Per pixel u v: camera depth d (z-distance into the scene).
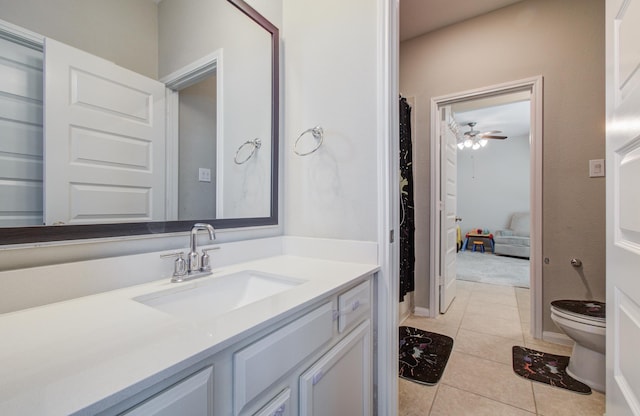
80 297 0.78
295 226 1.47
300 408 0.74
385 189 1.20
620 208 0.97
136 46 0.99
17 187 0.73
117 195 0.93
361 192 1.26
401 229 2.40
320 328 0.81
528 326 2.38
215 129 1.23
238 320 0.61
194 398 0.49
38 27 0.77
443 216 2.70
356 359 1.02
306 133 1.43
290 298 0.76
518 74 2.23
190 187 1.14
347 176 1.30
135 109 0.98
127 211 0.95
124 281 0.88
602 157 1.95
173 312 0.88
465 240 6.69
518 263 5.09
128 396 0.39
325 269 1.13
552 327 2.10
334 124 1.34
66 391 0.38
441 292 2.69
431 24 2.52
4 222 0.70
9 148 0.72
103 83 0.90
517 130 5.67
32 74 0.76
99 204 0.88
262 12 1.42
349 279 0.97
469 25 2.45
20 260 0.72
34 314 0.66
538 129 2.14
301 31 1.45
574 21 2.05
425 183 2.66
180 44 1.11
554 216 2.09
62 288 0.75
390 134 1.22
